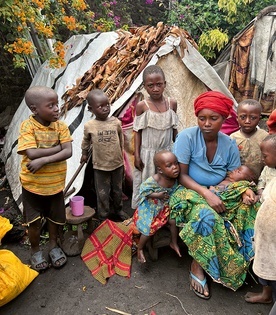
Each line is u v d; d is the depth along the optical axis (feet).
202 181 8.13
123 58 12.36
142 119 9.59
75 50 16.14
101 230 9.59
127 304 7.54
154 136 9.71
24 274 7.84
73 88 13.32
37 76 17.87
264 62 20.36
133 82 11.25
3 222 9.46
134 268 8.63
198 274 7.80
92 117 11.64
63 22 14.57
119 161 10.11
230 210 7.84
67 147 7.92
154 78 9.16
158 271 8.53
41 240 9.80
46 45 14.82
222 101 7.30
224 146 8.07
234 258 7.46
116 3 22.50
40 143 7.60
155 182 8.13
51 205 8.42
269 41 19.86
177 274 8.43
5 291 7.13
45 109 7.25
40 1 12.42
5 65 18.66
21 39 12.20
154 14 25.32
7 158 14.65
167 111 9.71
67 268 8.67
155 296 7.73
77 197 9.20
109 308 7.43
